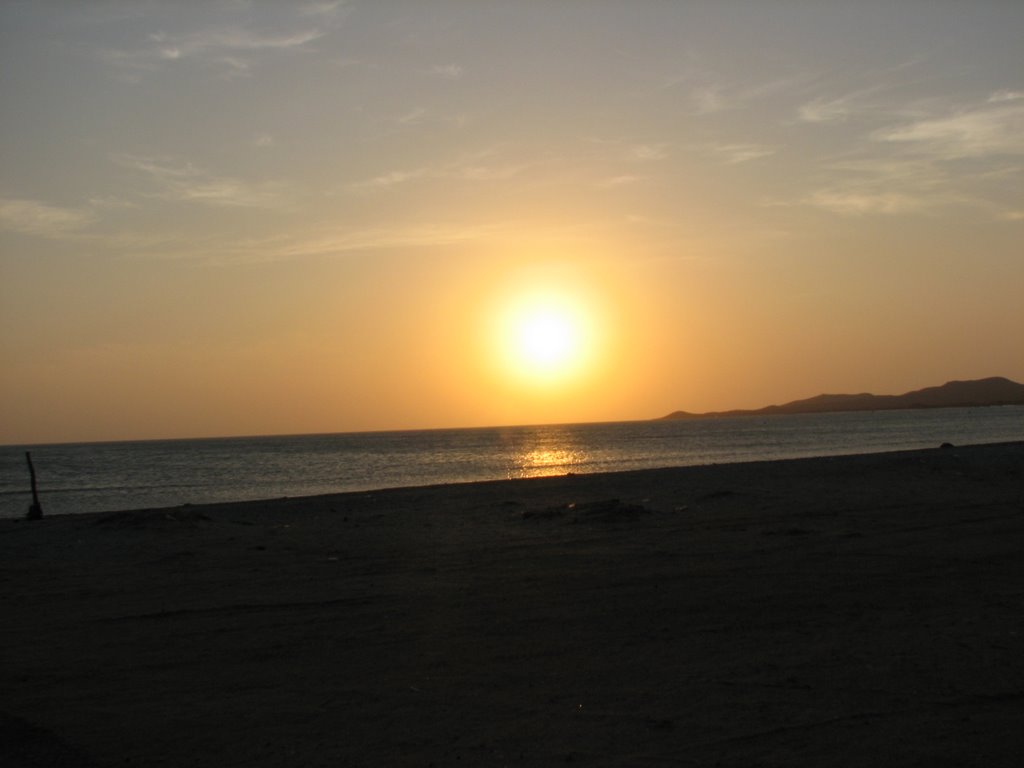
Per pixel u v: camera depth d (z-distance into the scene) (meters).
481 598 11.79
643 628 9.87
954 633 9.18
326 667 8.72
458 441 164.62
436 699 7.61
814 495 23.41
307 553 16.53
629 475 33.53
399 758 6.30
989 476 27.41
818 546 15.02
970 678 7.71
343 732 6.86
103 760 6.39
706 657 8.64
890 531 16.47
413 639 9.71
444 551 16.22
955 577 12.09
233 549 17.22
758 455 68.50
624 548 15.70
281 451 127.31
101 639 10.04
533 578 13.11
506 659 8.80
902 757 6.05
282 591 12.73
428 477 59.12
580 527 18.80
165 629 10.48
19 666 8.93
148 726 7.08
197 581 13.80
